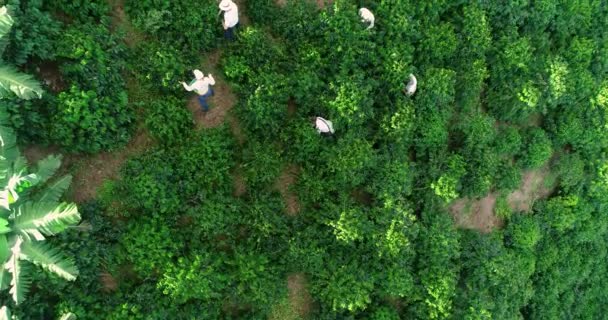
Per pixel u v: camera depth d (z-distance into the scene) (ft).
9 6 35.81
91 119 40.68
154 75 44.57
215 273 44.37
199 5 45.52
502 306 57.00
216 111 48.47
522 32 57.06
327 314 50.90
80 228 40.40
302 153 47.75
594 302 74.59
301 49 48.16
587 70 60.08
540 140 58.65
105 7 43.91
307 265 48.19
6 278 32.99
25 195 34.45
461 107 55.31
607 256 74.59
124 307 42.24
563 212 63.36
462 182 54.60
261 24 49.37
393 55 47.91
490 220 61.46
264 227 45.85
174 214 44.96
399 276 49.39
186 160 44.75
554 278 66.23
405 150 51.83
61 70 41.09
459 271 55.47
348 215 47.19
